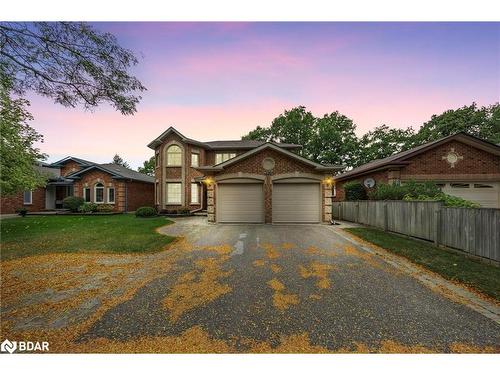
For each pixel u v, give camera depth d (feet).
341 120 126.82
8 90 19.90
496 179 41.81
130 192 71.41
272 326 9.55
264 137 129.59
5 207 63.72
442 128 90.53
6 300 12.09
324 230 33.94
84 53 18.81
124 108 21.56
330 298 12.09
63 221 45.16
